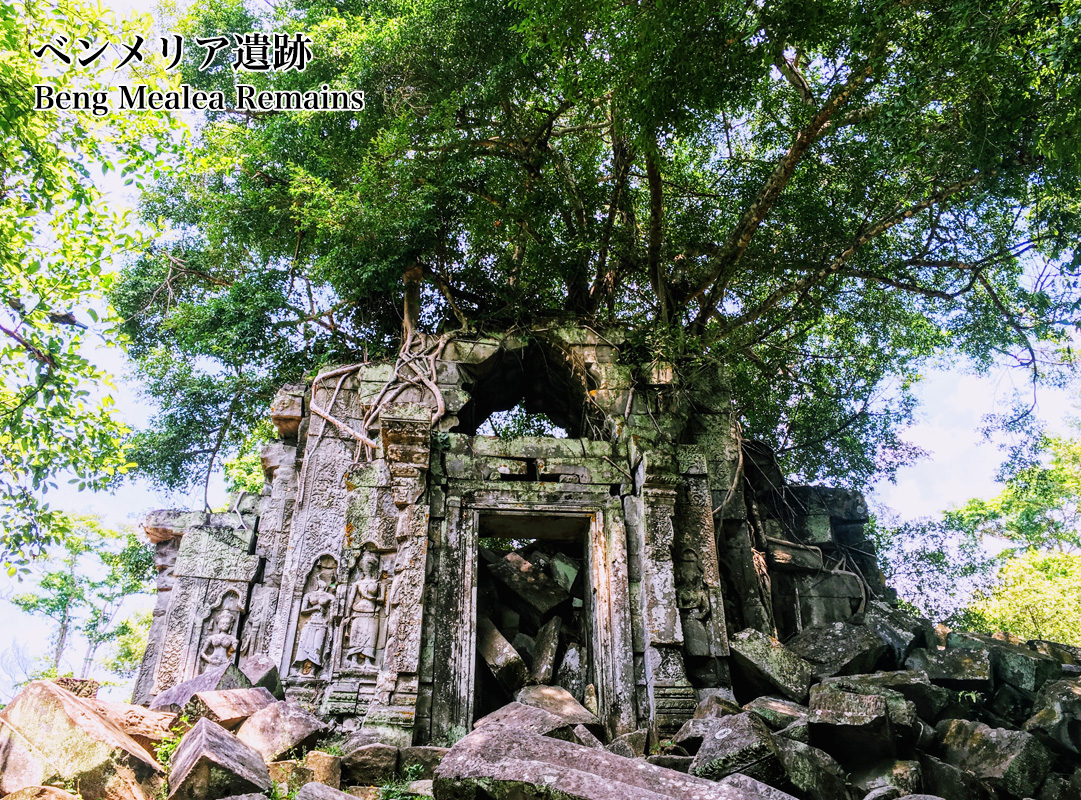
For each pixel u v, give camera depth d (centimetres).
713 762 740
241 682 946
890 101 1171
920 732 932
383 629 1117
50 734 615
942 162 1227
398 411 1188
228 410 1769
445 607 1099
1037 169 1166
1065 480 2447
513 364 1418
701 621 1156
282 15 1666
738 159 1577
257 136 1468
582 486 1214
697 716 977
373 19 1511
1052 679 1108
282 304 1488
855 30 1062
